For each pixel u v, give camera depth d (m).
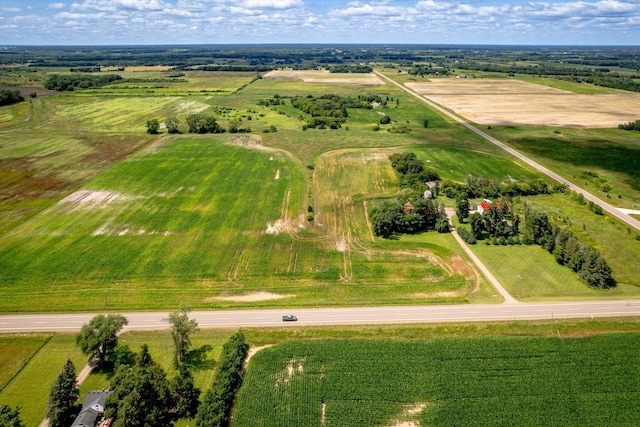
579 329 71.56
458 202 115.75
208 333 71.88
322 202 122.38
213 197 124.38
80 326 73.75
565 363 64.00
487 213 103.56
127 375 55.25
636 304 78.81
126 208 117.00
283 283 85.94
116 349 67.94
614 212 117.69
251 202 121.25
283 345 67.56
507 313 76.38
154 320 75.31
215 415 54.28
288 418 55.94
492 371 62.69
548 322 73.50
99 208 116.94
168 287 84.38
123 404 52.06
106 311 77.88
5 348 68.25
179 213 114.12
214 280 86.62
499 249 98.25
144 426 52.28
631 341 68.06
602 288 83.75
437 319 74.94
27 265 90.31
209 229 105.94
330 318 75.56
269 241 101.00
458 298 81.00
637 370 62.69
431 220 107.75
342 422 55.62
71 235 102.62
